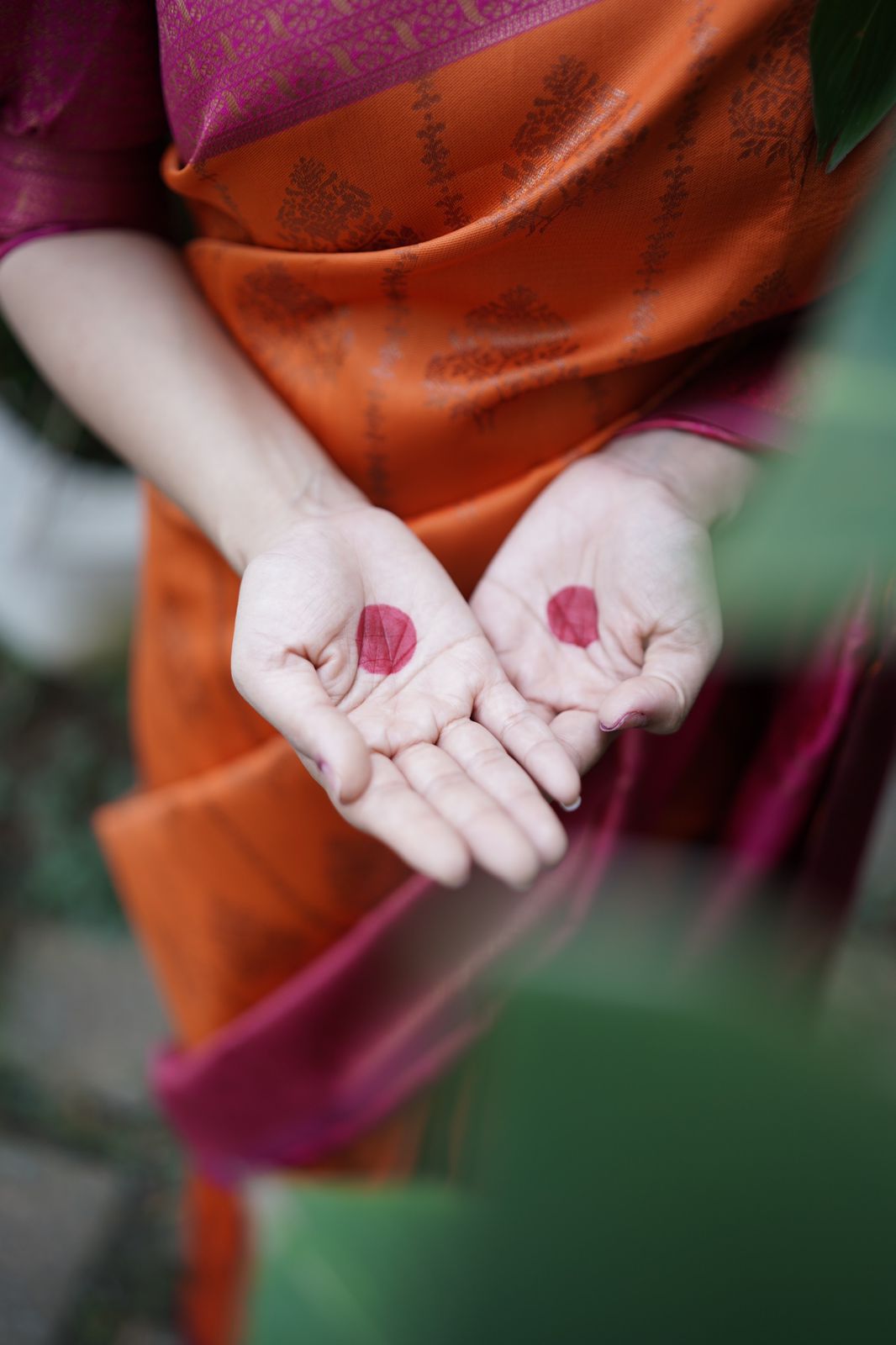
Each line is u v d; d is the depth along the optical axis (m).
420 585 0.70
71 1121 1.10
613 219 0.66
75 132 0.71
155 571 0.81
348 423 0.73
